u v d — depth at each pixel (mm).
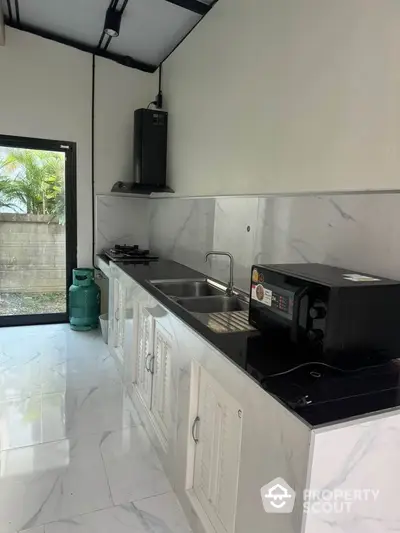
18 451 2016
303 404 952
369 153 1391
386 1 1298
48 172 3848
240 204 2295
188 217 3090
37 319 4055
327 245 1609
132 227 4172
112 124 3928
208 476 1475
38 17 3291
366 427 917
